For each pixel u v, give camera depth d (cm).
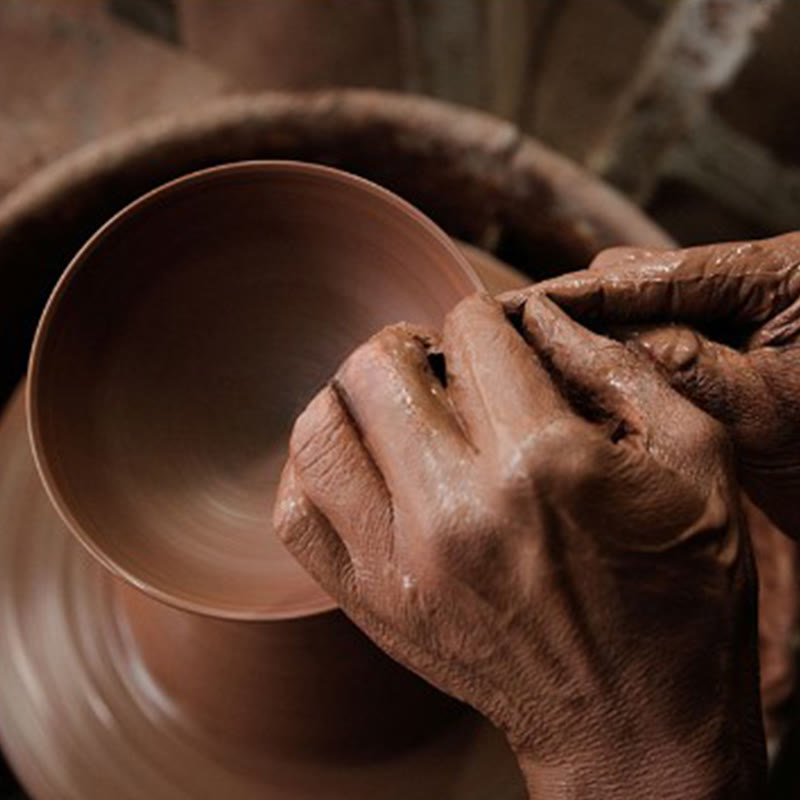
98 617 123
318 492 72
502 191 147
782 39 188
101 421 92
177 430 96
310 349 100
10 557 128
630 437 73
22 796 147
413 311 98
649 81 192
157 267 96
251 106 142
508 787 119
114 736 119
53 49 196
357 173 153
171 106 197
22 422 135
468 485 66
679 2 184
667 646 69
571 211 144
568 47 203
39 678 123
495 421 67
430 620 70
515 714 73
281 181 95
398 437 68
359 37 208
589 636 68
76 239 146
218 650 107
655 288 83
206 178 94
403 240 96
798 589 133
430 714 116
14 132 189
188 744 117
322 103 143
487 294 75
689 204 211
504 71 207
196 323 98
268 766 115
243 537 93
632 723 71
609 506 66
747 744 75
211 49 209
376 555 70
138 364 95
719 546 70
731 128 197
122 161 140
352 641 102
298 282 100
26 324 152
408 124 144
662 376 80
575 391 76
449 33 203
